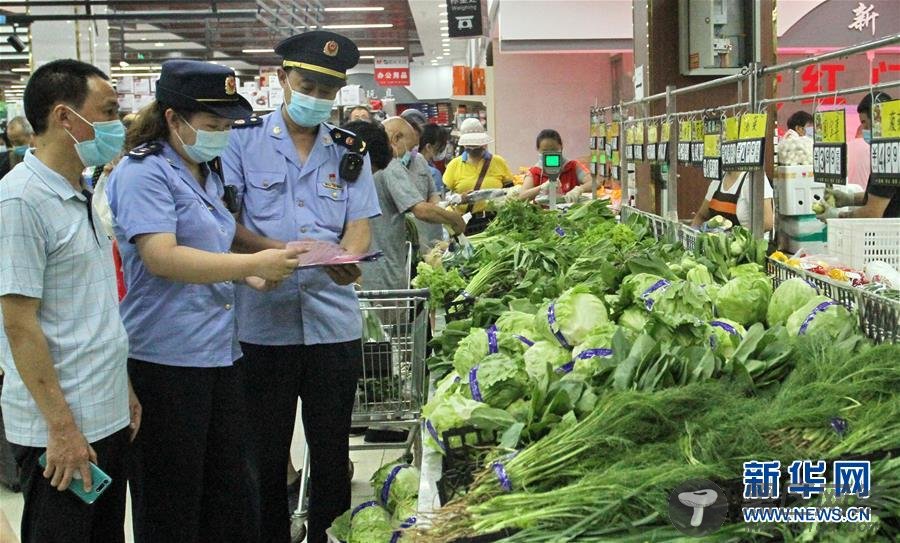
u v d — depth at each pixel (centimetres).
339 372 341
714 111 415
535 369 263
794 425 195
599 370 240
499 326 302
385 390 382
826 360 227
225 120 288
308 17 1623
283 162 335
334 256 289
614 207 754
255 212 334
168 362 288
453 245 679
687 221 612
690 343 255
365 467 516
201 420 294
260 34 1585
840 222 379
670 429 203
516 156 1416
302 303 332
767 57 678
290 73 323
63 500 258
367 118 695
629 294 288
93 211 265
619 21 1077
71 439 250
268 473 344
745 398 216
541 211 618
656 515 182
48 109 251
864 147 600
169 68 283
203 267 274
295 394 342
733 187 531
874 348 219
